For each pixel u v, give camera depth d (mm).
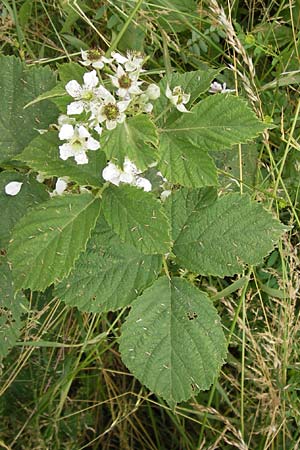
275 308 488
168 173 339
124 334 355
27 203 373
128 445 538
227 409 518
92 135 317
